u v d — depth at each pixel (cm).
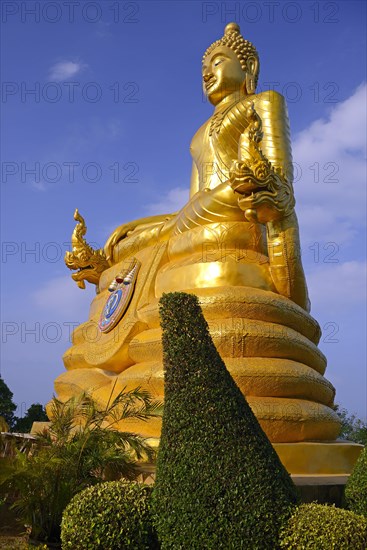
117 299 1427
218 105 1708
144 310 1305
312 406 1102
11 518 985
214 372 718
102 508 687
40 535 842
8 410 2998
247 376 1077
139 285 1398
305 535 613
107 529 675
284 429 1042
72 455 856
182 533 648
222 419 686
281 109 1465
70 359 1546
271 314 1195
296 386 1112
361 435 2445
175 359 730
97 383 1342
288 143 1423
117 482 735
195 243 1338
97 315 1566
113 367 1369
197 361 722
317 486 874
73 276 1753
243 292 1197
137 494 705
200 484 656
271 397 1091
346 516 626
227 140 1555
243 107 1520
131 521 682
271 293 1243
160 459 699
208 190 1495
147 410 933
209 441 673
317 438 1103
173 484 671
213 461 662
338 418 1170
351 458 1073
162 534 667
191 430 684
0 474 834
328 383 1223
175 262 1387
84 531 677
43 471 841
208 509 643
